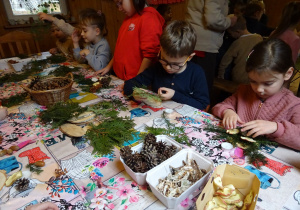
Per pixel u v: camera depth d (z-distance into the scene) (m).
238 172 0.63
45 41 3.56
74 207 0.62
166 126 1.02
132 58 1.79
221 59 2.93
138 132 0.98
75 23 3.96
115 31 4.70
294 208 0.59
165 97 1.27
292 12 2.02
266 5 5.15
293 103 0.96
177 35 1.20
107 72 1.94
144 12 1.67
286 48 0.91
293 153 0.82
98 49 2.15
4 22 3.28
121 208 0.62
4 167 0.80
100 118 1.11
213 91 2.68
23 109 1.26
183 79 1.45
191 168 0.69
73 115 1.08
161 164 0.68
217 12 2.12
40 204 0.60
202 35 2.32
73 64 2.22
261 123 0.90
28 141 0.96
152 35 1.60
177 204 0.61
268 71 0.88
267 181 0.68
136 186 0.69
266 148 0.85
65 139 0.96
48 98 1.24
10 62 2.11
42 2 3.58
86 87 1.56
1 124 1.11
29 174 0.76
